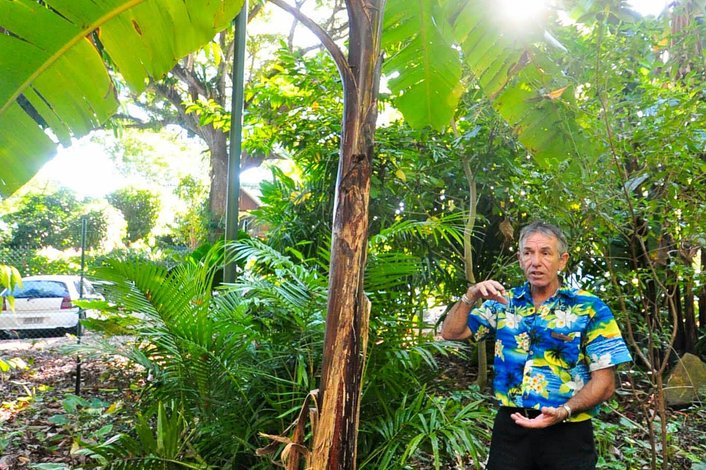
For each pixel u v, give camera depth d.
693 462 3.51
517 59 2.43
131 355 2.81
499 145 4.68
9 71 1.81
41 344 7.46
